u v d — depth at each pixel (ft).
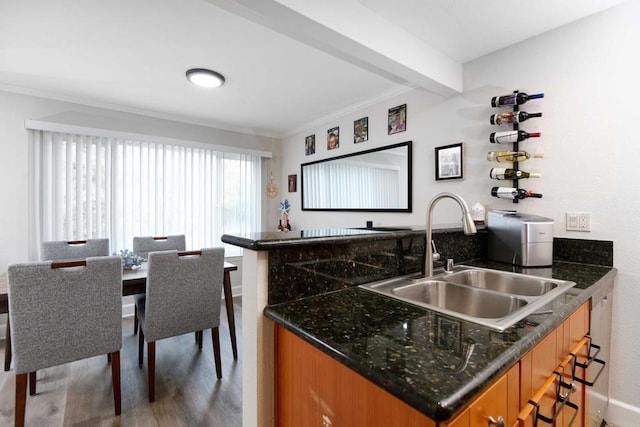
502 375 2.31
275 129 13.64
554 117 6.01
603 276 4.77
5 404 5.78
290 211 13.96
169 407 5.72
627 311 5.26
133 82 8.55
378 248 4.53
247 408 3.58
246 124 12.81
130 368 7.11
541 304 3.43
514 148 6.40
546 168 6.12
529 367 2.69
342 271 4.08
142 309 7.00
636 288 5.18
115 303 5.40
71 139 9.71
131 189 10.75
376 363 2.16
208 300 6.57
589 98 5.60
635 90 5.15
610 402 5.43
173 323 6.17
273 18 4.64
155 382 6.54
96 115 10.15
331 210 11.57
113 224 10.36
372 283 4.34
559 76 5.94
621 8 5.27
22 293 4.64
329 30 4.92
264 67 7.65
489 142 6.97
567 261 5.86
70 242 8.34
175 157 11.73
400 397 1.90
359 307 3.40
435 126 8.10
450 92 7.43
